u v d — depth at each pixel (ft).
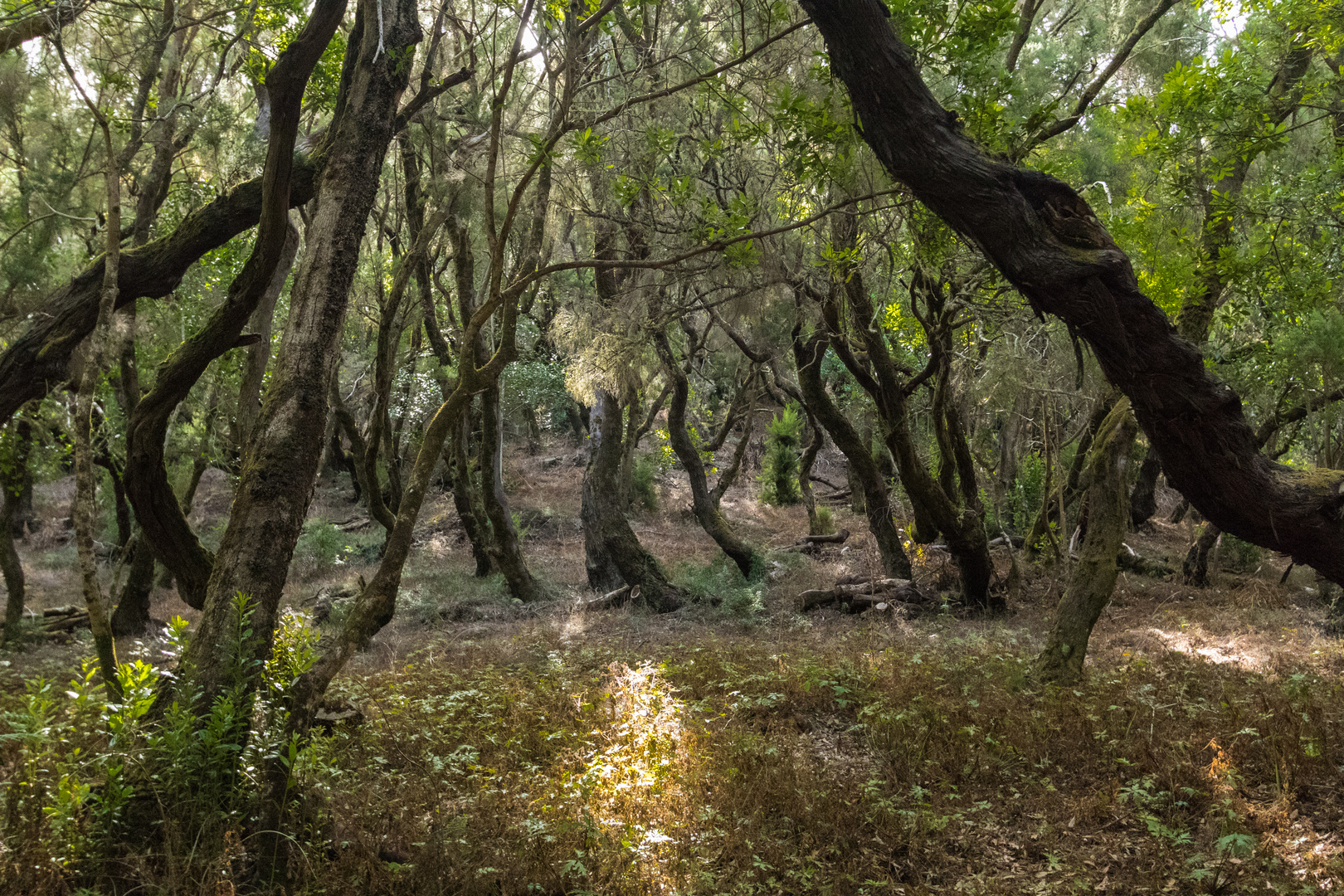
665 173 25.12
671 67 22.27
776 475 74.18
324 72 31.86
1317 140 34.96
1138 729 20.02
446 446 61.67
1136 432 27.20
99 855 11.39
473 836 14.89
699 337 48.65
